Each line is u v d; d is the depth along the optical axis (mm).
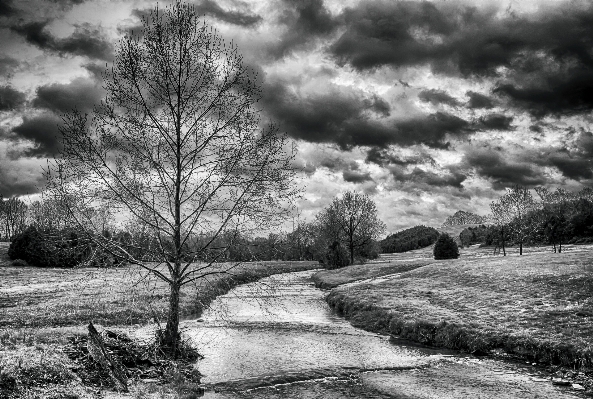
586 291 26062
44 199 15750
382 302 32688
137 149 17062
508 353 19344
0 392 9961
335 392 14812
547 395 14133
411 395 14359
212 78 17484
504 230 73688
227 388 15148
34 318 25562
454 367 18031
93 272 17375
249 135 17500
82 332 17141
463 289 33438
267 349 21531
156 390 13281
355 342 23375
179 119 17469
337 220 86500
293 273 81188
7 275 52125
